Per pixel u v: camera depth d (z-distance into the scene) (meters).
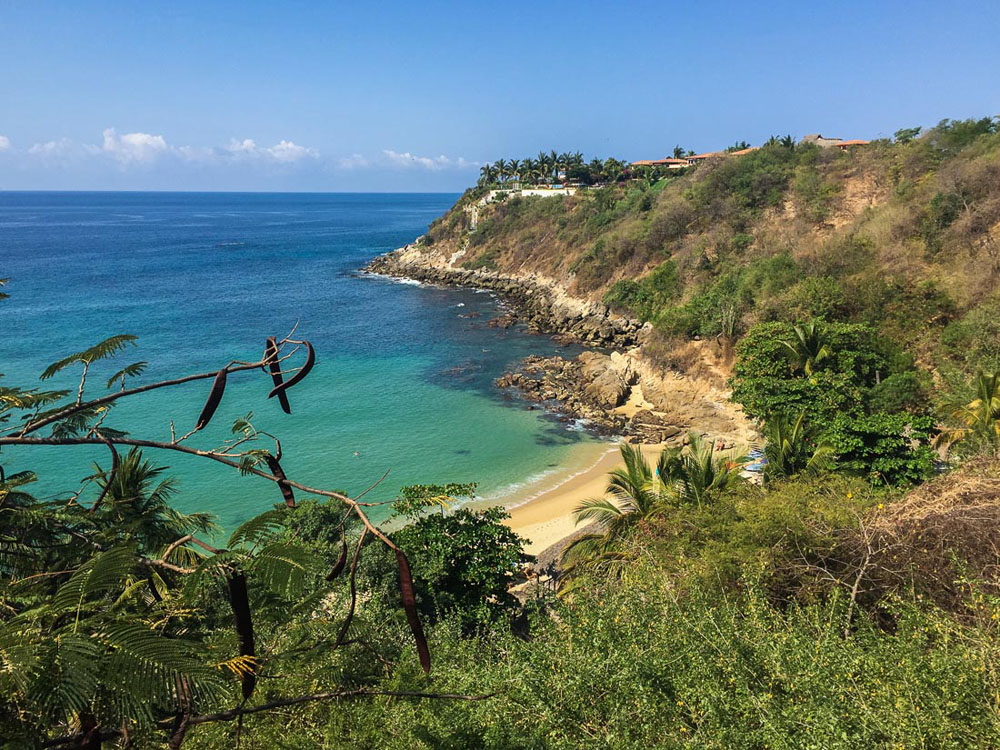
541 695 7.96
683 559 14.20
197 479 37.28
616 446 42.41
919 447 26.81
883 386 36.12
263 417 47.00
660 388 49.06
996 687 6.93
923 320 42.72
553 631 10.09
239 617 3.00
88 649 2.37
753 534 14.23
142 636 2.45
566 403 50.03
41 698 2.27
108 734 2.97
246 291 99.75
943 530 11.64
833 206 65.94
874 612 11.09
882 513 13.47
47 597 3.15
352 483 37.31
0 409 3.76
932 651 7.59
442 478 38.22
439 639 10.88
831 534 13.45
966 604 9.49
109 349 3.58
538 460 40.75
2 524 3.74
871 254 51.12
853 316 45.59
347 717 5.96
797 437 27.20
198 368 58.41
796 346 39.66
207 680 2.44
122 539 3.96
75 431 3.74
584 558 20.62
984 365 35.19
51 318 78.94
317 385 54.50
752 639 8.67
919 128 74.56
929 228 50.38
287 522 2.98
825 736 6.44
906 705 6.73
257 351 64.88
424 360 62.34
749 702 7.31
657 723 7.60
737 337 48.31
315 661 4.91
